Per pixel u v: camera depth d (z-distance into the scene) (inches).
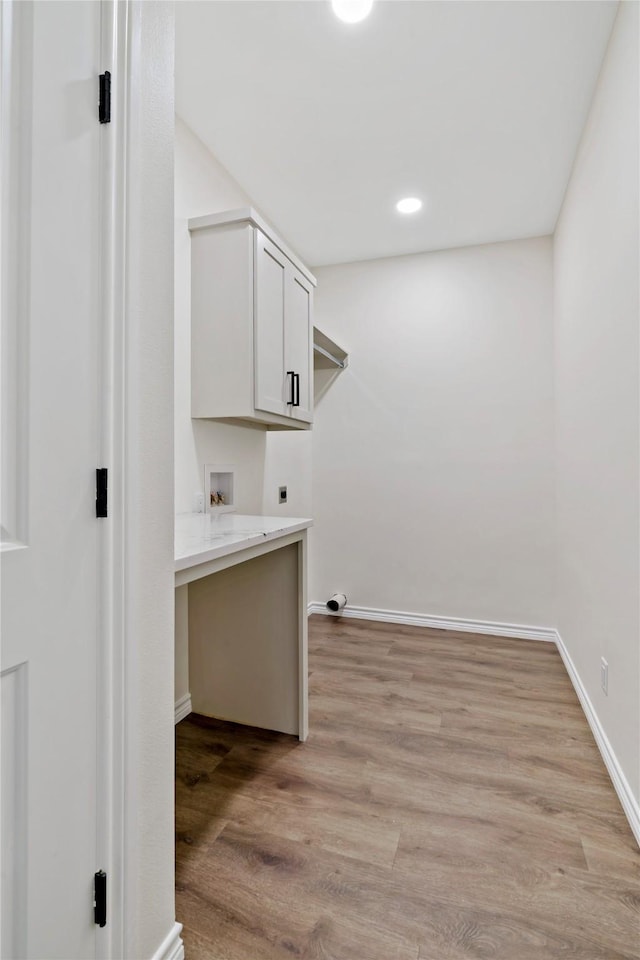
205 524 71.7
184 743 72.8
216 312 81.0
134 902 34.4
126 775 33.6
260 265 81.4
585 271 84.0
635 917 43.5
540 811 57.7
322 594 143.7
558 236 114.1
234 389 80.0
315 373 144.1
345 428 141.0
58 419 29.1
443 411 131.7
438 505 132.2
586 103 78.7
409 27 65.0
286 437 125.3
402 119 83.0
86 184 31.2
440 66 71.6
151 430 37.3
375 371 138.1
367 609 138.6
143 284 36.4
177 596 80.7
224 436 94.7
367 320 138.8
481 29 65.2
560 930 42.2
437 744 72.7
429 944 40.9
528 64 71.2
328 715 81.9
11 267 26.6
